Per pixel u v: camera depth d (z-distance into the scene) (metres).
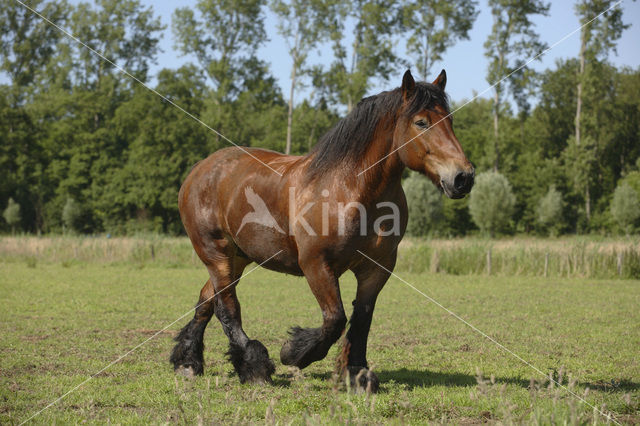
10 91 62.00
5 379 5.93
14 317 10.58
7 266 23.33
